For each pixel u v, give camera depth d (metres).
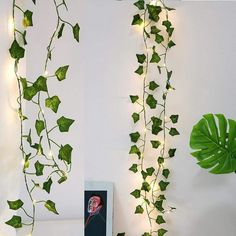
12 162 1.08
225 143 1.34
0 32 1.02
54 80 1.39
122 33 1.42
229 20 1.47
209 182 1.52
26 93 1.02
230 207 1.53
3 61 1.03
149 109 1.46
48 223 1.40
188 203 1.51
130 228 1.46
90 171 1.42
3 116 1.04
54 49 1.38
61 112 1.40
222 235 1.53
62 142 1.41
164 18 1.46
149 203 1.46
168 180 1.50
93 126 1.42
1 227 1.06
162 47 1.46
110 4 1.41
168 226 1.50
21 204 1.04
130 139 1.44
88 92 1.41
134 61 1.43
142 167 1.46
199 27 1.47
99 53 1.41
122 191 1.45
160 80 1.46
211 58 1.48
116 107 1.43
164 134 1.48
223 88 1.49
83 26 1.40
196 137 1.35
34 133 1.39
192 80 1.48
